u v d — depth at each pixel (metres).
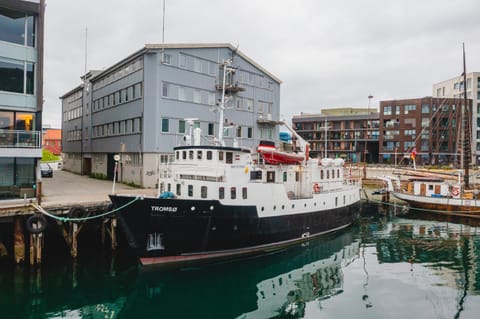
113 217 20.23
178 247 16.84
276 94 45.59
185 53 34.91
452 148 68.44
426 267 18.23
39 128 22.00
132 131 35.25
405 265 18.56
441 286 15.70
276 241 20.19
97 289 15.36
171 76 33.75
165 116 33.22
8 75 21.00
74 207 19.14
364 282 16.22
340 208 25.30
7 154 19.97
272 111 45.00
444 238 24.28
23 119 21.69
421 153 69.19
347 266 18.34
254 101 42.34
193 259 17.53
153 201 15.89
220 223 17.39
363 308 13.63
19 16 21.41
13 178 20.73
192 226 16.77
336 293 15.05
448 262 19.06
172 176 19.45
